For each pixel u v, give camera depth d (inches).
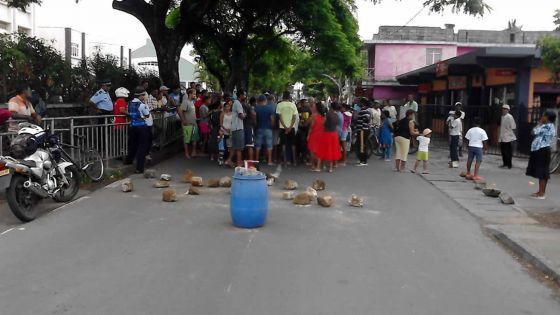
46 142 360.8
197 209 365.4
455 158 636.1
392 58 1812.3
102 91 548.1
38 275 232.1
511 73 840.3
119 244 279.4
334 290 220.8
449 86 1160.2
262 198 318.0
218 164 583.2
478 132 532.4
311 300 209.3
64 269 239.9
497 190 442.0
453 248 290.8
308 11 959.6
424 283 233.5
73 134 439.2
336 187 475.8
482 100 981.2
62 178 365.7
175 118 727.1
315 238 300.5
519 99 821.2
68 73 646.5
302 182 498.0
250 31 1043.9
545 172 439.2
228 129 573.6
